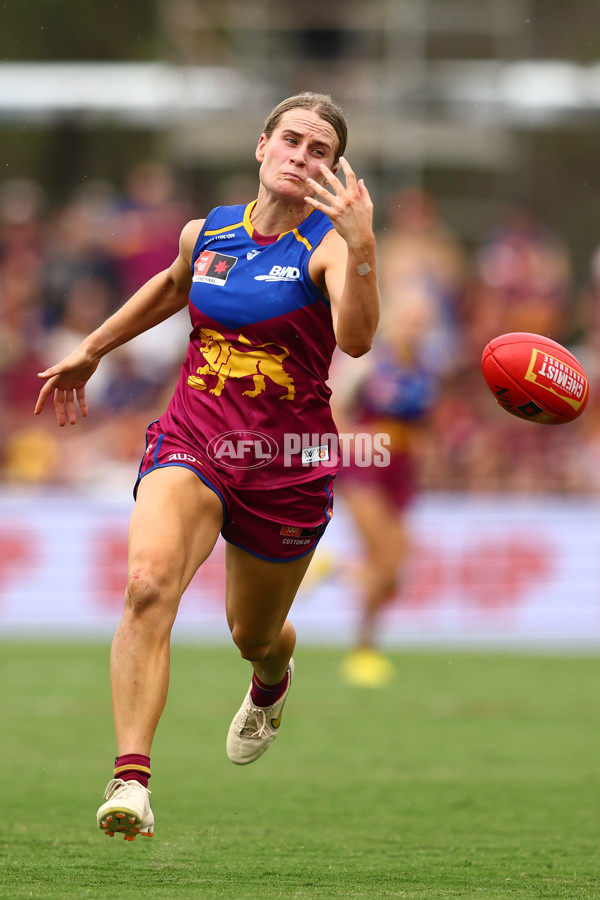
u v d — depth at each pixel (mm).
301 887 12789
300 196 13781
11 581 42688
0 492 44281
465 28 61031
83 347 15461
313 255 13648
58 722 26703
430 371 40625
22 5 72125
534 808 18047
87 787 19375
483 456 47219
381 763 22188
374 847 15266
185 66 58938
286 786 19859
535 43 74438
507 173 63000
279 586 14680
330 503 14789
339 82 58000
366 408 32938
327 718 27750
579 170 67188
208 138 57875
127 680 12656
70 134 62438
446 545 43938
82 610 42875
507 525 44281
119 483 45719
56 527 42875
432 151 58375
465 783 20156
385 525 33312
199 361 14117
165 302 15453
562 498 45969
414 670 36219
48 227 53188
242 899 11984
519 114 58312
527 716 28172
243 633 15227
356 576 34344
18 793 18750
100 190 58469
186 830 16297
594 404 49938
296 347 13797
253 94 57875
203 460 13789
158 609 12797
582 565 44469
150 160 63281
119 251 51438
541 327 53844
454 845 15406
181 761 22328
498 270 54531
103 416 47469
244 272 13852
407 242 53219
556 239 62125
